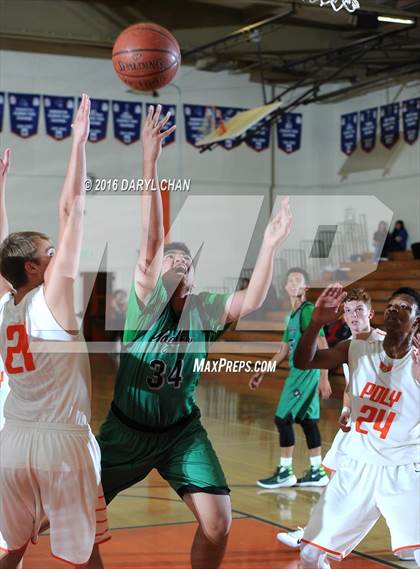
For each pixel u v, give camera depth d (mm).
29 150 15242
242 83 16734
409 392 3053
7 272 2834
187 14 15406
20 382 2750
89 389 2824
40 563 3680
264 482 5434
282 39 15602
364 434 3105
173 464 3066
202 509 2986
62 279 2695
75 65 15508
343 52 14969
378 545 4141
